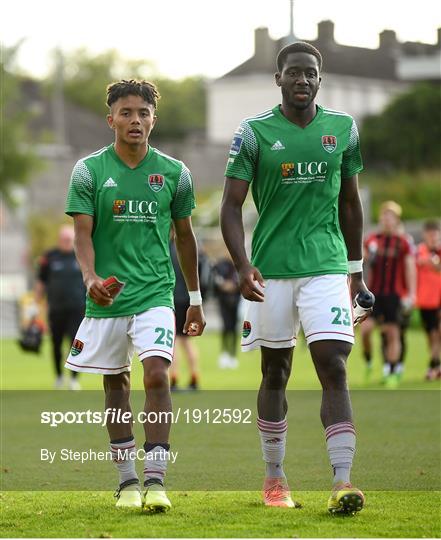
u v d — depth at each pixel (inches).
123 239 1026.7
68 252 2365.9
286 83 1026.1
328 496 1095.0
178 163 1056.8
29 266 6619.1
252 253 1056.2
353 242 1083.9
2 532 914.1
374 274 2310.5
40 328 2967.5
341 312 1011.3
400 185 7308.1
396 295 2300.7
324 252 1024.2
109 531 911.7
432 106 7647.6
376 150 7731.3
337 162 1028.5
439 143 7637.8
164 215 1042.7
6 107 7677.2
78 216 1027.9
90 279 995.3
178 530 909.8
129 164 1035.3
